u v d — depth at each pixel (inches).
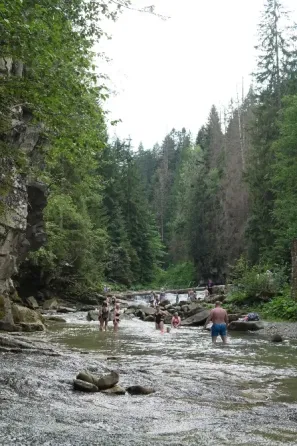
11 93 374.6
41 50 373.4
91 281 1587.1
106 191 2480.3
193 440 191.6
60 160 1119.0
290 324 835.4
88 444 175.3
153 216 3176.7
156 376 364.2
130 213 2677.2
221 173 2342.5
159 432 204.1
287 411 261.6
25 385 282.7
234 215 2133.4
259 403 285.6
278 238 1478.8
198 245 2481.5
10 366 338.0
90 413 232.7
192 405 270.1
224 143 2610.7
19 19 333.7
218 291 1519.4
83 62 486.3
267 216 1604.3
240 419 236.5
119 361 450.0
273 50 1803.6
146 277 2674.7
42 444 170.2
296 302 931.3
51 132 431.5
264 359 493.4
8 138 546.3
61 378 315.6
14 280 1197.1
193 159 3380.9
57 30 402.6
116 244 2416.3
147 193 4065.0
